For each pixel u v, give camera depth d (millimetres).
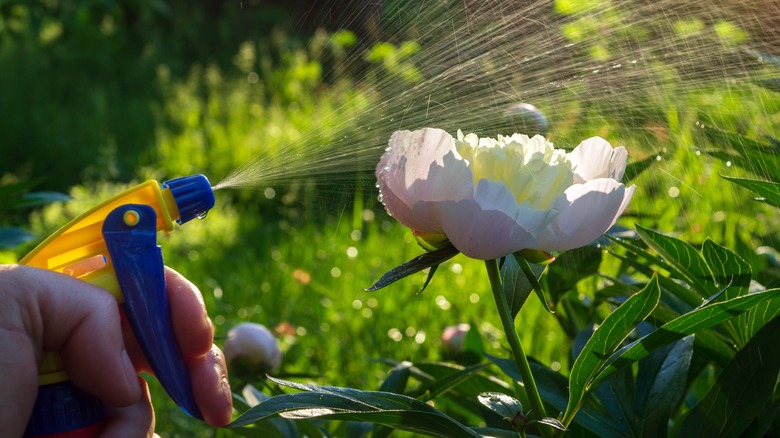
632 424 729
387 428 792
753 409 662
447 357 1063
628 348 625
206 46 4543
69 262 604
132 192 598
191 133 3248
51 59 4184
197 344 599
